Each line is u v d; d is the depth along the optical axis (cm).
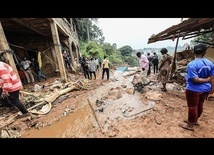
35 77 1095
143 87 669
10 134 340
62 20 1112
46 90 702
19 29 980
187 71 284
